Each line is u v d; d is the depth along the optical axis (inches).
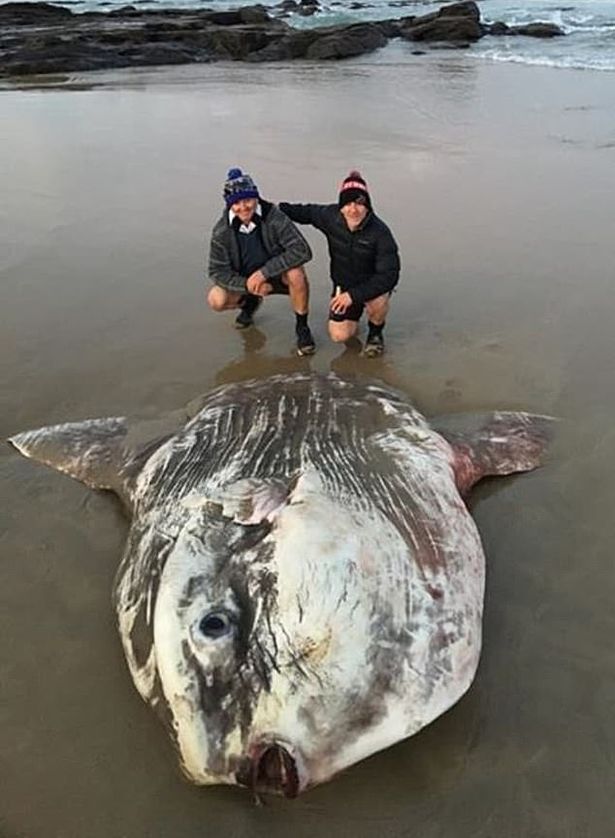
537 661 151.7
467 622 141.3
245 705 124.7
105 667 157.5
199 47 936.9
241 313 279.6
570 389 233.5
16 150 490.0
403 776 133.5
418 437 185.0
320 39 879.7
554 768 134.0
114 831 129.5
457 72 682.8
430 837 125.5
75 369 259.8
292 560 131.7
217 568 137.1
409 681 130.0
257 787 125.0
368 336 263.7
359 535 138.8
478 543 161.2
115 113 581.0
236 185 249.0
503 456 201.8
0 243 351.9
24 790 136.3
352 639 127.4
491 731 139.9
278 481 156.4
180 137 504.7
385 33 976.9
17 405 242.8
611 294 283.1
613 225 335.3
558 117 498.3
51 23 1229.1
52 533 190.9
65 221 372.5
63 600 172.9
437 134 478.6
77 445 216.1
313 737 123.7
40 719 148.1
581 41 851.4
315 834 127.1
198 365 260.1
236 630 129.5
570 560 174.1
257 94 636.1
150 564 148.9
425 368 251.3
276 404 197.9
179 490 168.4
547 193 372.8
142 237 351.9
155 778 136.7
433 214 358.0
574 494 191.8
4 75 812.6
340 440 178.5
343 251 253.1
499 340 262.4
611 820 126.3
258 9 1200.2
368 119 526.3
